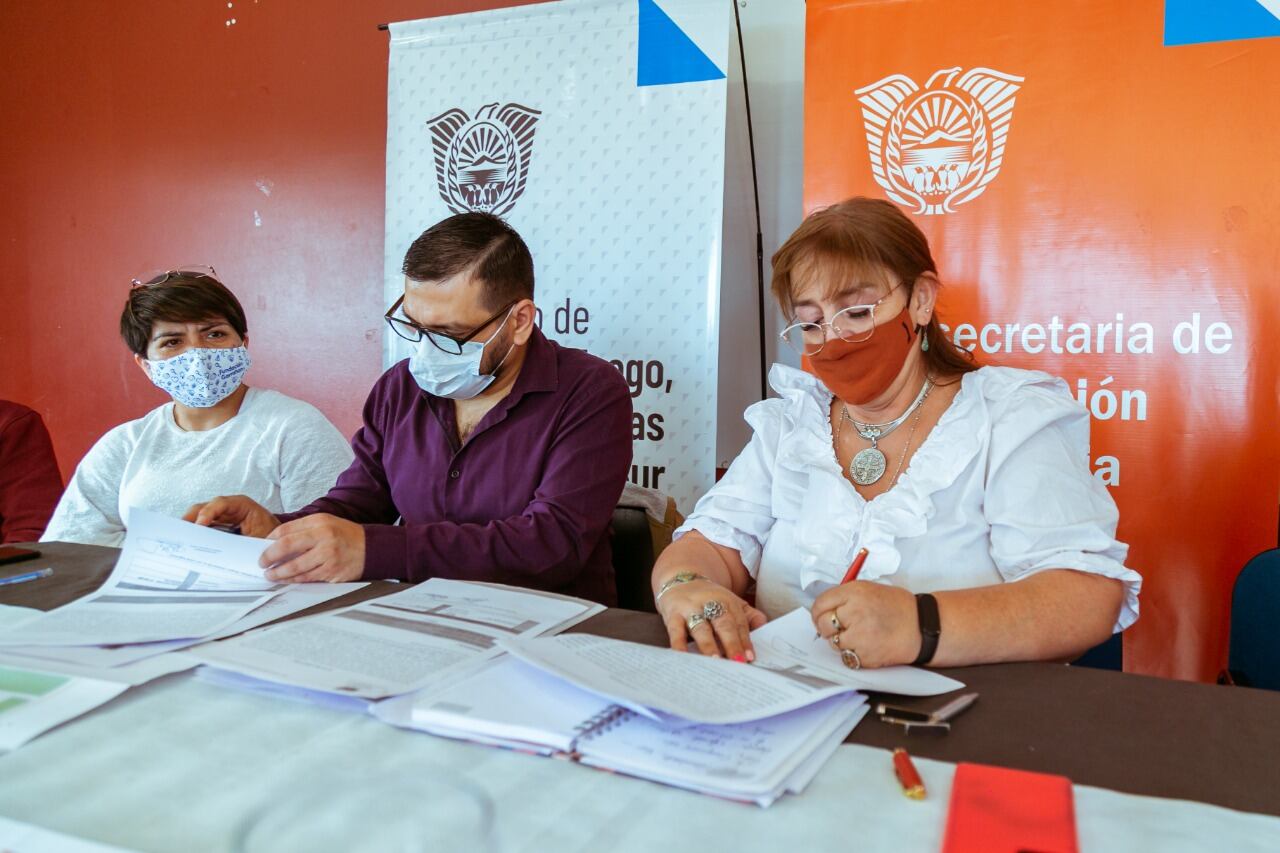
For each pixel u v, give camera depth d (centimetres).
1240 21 186
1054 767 71
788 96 266
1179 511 197
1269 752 74
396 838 58
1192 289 193
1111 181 197
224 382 200
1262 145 187
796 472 140
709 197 237
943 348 139
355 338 323
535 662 83
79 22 358
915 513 125
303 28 321
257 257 337
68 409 378
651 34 241
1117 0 194
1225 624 194
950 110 208
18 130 374
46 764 70
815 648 100
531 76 254
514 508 163
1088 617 105
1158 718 81
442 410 170
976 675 94
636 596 188
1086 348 202
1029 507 120
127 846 57
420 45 267
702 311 239
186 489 201
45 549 150
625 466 167
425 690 83
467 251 151
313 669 87
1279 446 189
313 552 128
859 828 61
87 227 366
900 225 129
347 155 318
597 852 57
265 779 67
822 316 128
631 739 72
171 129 348
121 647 96
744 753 70
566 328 253
